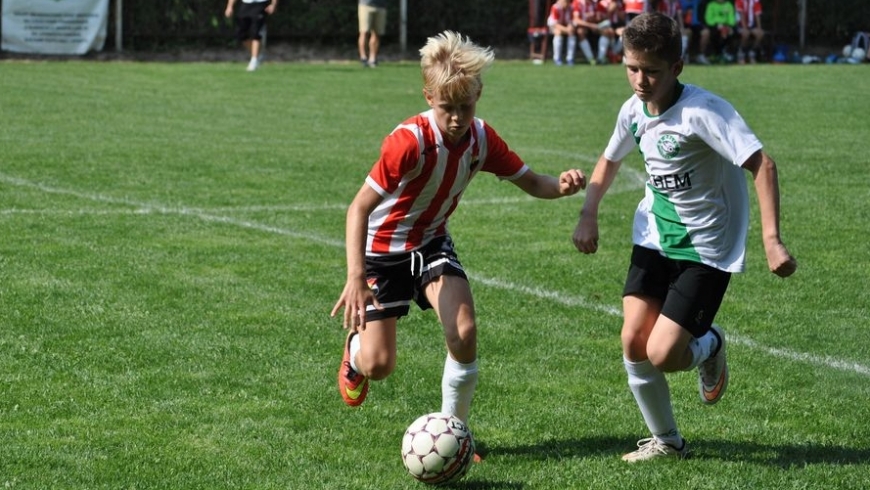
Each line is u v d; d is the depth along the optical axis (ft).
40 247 51.65
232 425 31.09
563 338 40.01
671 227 28.81
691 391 34.78
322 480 27.35
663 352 27.73
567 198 66.85
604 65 168.25
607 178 30.50
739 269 28.30
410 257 29.60
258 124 97.25
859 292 46.47
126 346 37.88
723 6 173.99
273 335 39.52
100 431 30.42
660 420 28.89
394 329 29.99
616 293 46.26
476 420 31.99
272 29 174.81
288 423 31.37
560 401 33.68
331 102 114.93
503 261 51.24
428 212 29.35
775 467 28.27
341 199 65.21
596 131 96.43
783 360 37.68
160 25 170.40
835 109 112.57
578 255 52.60
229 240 54.34
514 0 182.80
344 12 175.73
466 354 28.35
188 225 57.41
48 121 94.68
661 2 170.71
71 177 69.62
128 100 112.78
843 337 40.32
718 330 30.40
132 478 27.22
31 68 144.36
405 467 27.86
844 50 181.78
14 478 27.04
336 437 30.45
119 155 78.28
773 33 181.06
